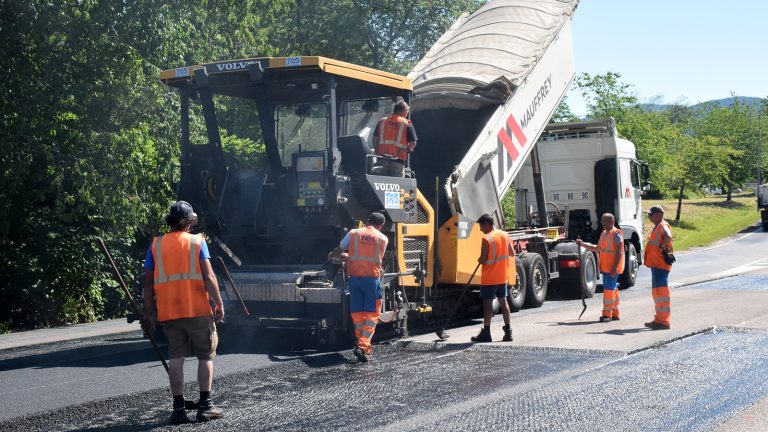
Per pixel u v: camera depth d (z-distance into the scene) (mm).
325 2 29688
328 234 9977
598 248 11906
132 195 15547
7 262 15180
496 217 12977
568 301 16234
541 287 14711
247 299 10016
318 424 5902
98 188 14562
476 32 15430
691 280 19688
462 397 6707
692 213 64625
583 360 8367
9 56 13852
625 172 18891
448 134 13789
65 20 14383
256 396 6984
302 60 9523
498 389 7000
